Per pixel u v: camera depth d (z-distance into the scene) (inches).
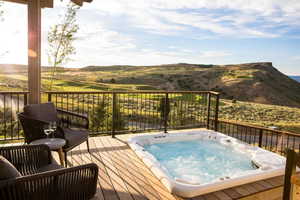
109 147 155.3
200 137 186.1
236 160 150.0
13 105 181.3
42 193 57.6
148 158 120.0
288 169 66.5
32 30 141.6
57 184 60.1
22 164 80.0
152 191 96.7
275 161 124.3
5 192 52.0
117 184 102.7
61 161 108.7
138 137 162.7
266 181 105.0
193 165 143.4
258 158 131.0
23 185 54.4
